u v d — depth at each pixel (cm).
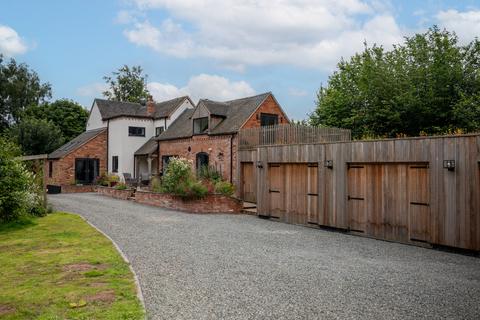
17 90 5269
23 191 1505
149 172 3078
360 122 2936
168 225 1435
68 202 2281
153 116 3475
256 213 1778
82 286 665
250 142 2211
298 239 1220
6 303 582
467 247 1040
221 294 659
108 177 3117
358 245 1152
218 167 2434
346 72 3372
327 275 795
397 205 1223
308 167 1520
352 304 629
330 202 1421
